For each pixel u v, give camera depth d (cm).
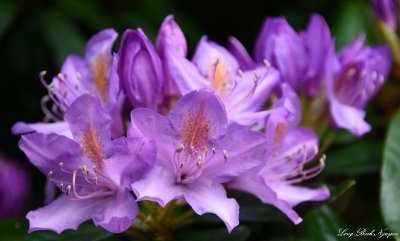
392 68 62
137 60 50
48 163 48
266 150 48
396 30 62
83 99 47
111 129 50
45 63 72
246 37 73
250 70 52
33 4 72
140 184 47
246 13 73
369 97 58
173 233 52
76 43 69
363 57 56
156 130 47
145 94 50
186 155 48
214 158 48
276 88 54
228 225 46
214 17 74
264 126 50
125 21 71
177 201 52
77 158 48
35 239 52
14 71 72
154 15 71
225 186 51
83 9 69
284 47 55
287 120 49
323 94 56
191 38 70
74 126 48
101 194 49
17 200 66
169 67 49
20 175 67
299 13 72
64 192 49
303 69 56
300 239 52
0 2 70
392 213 53
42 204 69
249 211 53
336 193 52
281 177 52
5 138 71
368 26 67
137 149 46
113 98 49
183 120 47
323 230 53
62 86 52
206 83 50
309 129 54
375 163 59
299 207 52
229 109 50
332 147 60
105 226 47
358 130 54
